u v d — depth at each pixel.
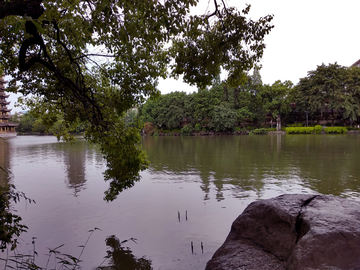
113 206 6.61
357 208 3.28
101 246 4.45
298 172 10.68
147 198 7.25
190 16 4.06
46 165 13.86
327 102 54.00
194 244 4.46
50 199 7.34
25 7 2.99
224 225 5.26
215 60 4.78
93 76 5.57
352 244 2.45
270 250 3.02
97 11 3.07
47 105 5.58
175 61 4.95
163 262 3.89
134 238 4.74
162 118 62.38
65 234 4.97
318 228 2.71
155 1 3.33
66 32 4.01
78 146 27.08
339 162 13.18
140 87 5.30
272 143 27.00
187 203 6.74
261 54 4.71
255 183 8.83
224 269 2.81
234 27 4.55
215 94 56.94
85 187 8.75
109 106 5.39
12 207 6.62
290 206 3.48
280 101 55.19
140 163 5.26
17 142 37.59
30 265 3.50
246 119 61.78
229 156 16.52
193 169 11.84
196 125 59.00
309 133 50.16
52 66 4.13
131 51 4.64
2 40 4.25
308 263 2.32
